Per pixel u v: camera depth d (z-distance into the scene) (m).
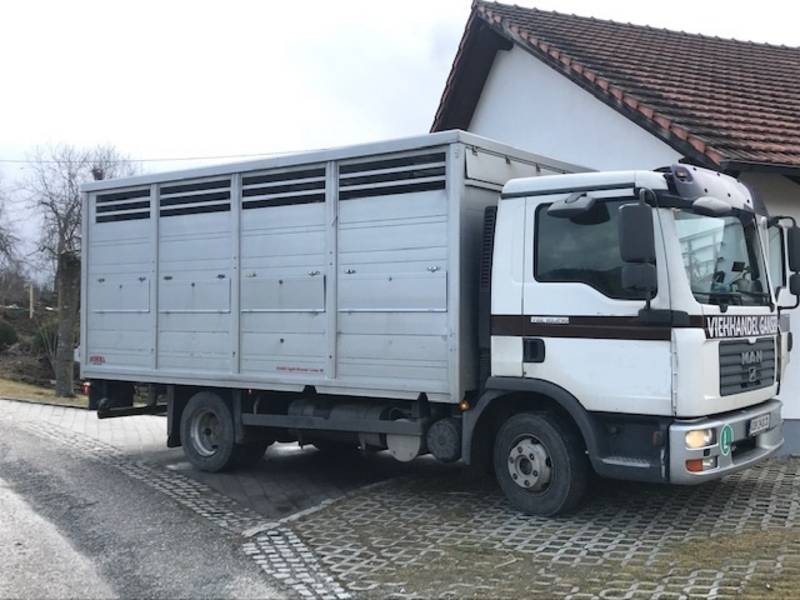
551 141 12.05
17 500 7.63
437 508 6.91
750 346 6.44
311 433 8.17
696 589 4.78
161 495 7.79
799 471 7.95
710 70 12.24
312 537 6.22
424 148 6.83
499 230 6.60
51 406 15.80
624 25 14.50
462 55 13.41
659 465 5.81
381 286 7.06
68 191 36.22
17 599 5.08
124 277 9.26
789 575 4.92
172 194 8.75
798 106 10.74
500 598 4.84
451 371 6.61
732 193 6.66
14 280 37.69
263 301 7.94
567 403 6.18
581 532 6.06
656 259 5.84
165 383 8.91
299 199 7.67
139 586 5.27
